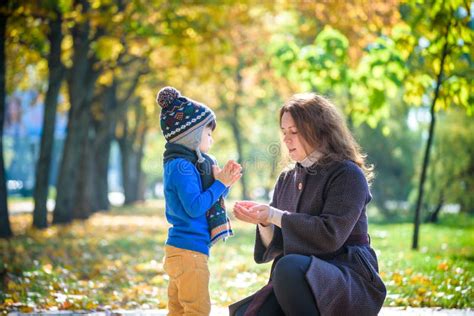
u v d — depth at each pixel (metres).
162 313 6.52
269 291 4.57
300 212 4.77
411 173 30.84
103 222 23.55
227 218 5.15
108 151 32.72
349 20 16.27
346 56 14.14
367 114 13.27
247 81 29.30
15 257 11.54
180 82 30.88
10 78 23.50
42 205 19.17
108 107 27.12
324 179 4.68
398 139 31.47
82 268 10.71
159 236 18.14
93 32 20.36
